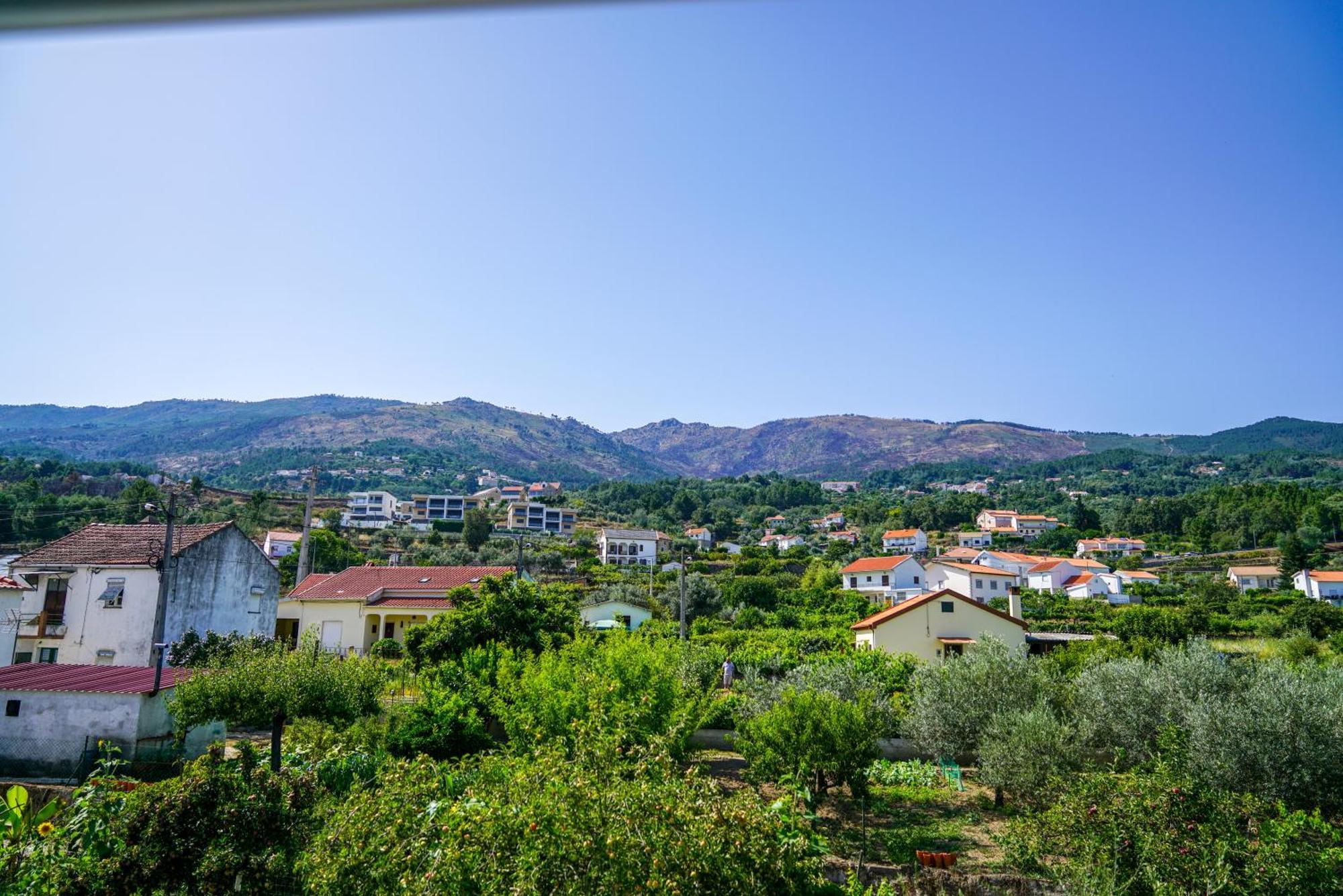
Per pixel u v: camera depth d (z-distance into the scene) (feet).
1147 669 65.26
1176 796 40.65
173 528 108.78
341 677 52.54
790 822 30.17
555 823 24.20
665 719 57.72
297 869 28.55
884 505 648.38
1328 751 50.60
